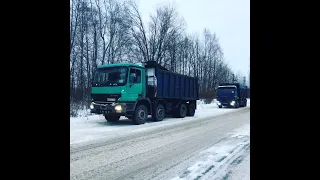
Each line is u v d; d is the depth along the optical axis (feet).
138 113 31.65
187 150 17.15
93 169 12.75
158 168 12.89
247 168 12.72
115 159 14.74
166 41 90.89
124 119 38.14
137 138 21.81
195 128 28.66
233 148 17.78
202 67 140.15
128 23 81.46
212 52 144.15
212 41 144.15
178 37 94.89
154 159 14.73
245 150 17.08
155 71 34.88
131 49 82.07
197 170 12.48
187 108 45.47
